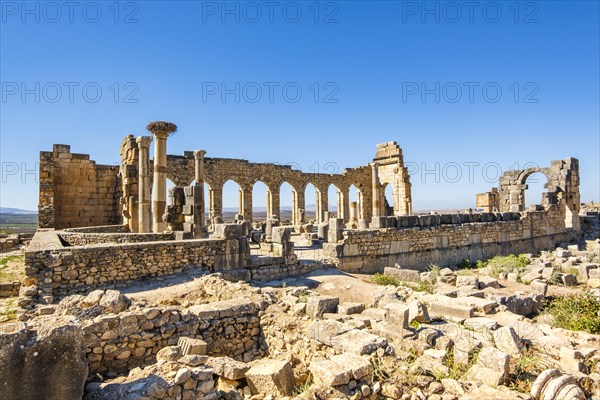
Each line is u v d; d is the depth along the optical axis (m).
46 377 5.00
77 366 5.24
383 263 20.58
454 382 6.13
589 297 12.41
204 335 9.08
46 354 5.02
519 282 17.58
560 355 7.29
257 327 9.96
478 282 15.60
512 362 7.02
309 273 17.36
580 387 6.05
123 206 28.19
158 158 21.97
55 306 10.26
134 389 5.62
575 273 19.02
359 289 14.59
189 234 17.84
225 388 6.50
